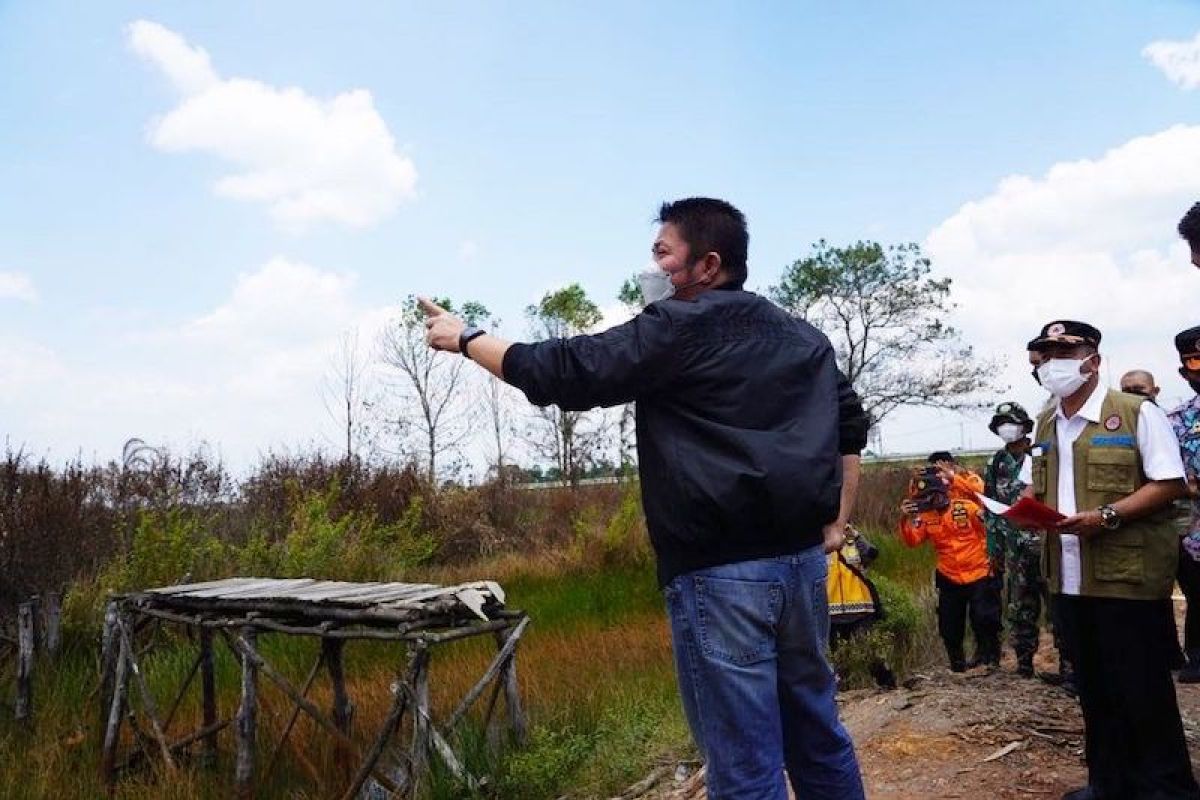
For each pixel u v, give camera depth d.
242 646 5.59
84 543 10.88
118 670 6.41
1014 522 4.06
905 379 34.84
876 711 5.77
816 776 2.93
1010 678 6.59
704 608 2.68
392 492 16.95
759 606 2.66
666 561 2.75
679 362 2.68
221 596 5.98
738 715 2.66
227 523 14.67
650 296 3.04
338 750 5.89
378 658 8.84
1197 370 5.46
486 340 2.84
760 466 2.62
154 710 6.26
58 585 10.07
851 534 7.00
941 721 5.39
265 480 16.23
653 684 6.99
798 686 2.85
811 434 2.74
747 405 2.72
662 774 5.31
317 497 13.84
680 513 2.68
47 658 8.20
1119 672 3.90
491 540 17.34
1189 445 5.46
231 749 6.60
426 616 5.32
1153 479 3.83
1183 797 3.84
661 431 2.75
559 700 6.74
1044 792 4.39
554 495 19.84
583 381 2.66
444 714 6.68
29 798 5.82
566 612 11.25
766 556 2.68
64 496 10.77
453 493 18.14
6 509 10.14
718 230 2.95
